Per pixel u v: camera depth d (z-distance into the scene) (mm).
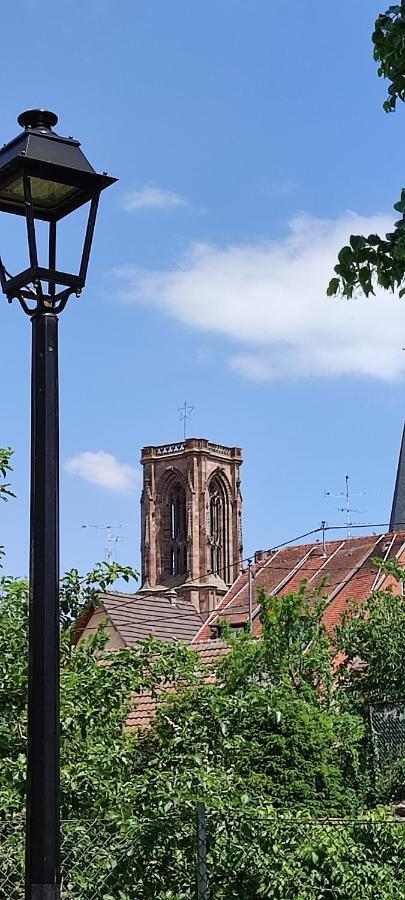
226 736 10344
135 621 41125
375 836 9648
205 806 8031
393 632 21938
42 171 6363
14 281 6430
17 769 8414
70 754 9070
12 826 7777
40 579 6031
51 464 6176
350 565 67125
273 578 71375
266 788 15062
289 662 19828
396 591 57312
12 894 7547
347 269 7305
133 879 7824
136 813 8086
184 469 136875
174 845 8000
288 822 9016
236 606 70688
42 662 5945
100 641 11234
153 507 138000
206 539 135375
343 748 17938
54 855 5805
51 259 6512
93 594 11438
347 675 21672
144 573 137000
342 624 23297
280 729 15672
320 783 15844
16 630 9930
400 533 67688
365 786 18297
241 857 8297
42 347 6328
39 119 6609
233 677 17359
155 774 8445
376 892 9250
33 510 6141
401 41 7191
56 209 6637
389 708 20609
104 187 6570
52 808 5844
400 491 80188
